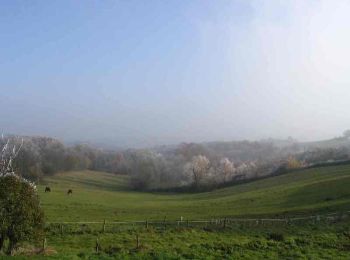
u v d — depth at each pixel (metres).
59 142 198.75
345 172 111.06
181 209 84.00
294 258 35.53
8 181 31.42
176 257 32.25
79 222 58.19
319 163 146.38
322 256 37.03
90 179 171.75
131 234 47.62
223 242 42.84
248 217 64.12
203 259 33.12
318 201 75.31
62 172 179.38
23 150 147.12
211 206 86.69
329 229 50.03
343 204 66.69
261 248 39.44
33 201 32.00
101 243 42.00
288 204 77.62
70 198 99.62
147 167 169.38
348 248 40.88
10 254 30.08
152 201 108.25
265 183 120.62
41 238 32.47
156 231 49.91
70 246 40.31
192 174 161.88
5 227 30.25
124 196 122.12
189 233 48.75
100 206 86.81
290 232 49.19
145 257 31.55
